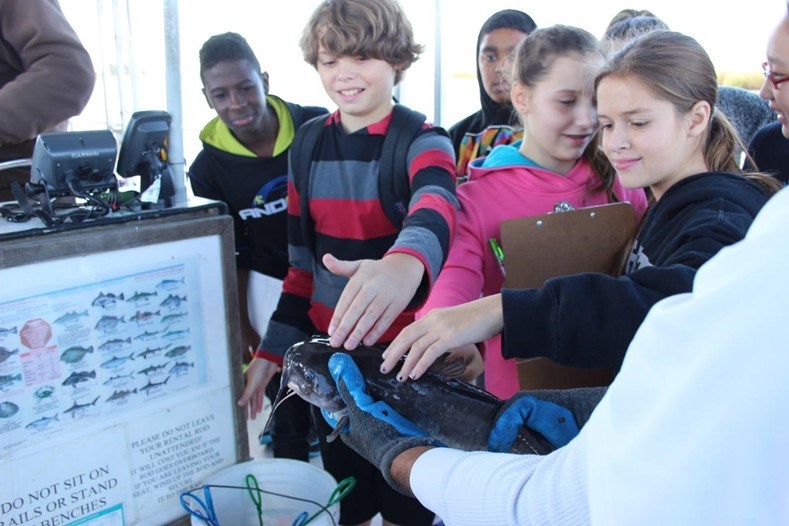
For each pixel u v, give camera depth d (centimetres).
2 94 145
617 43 137
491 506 58
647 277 83
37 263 100
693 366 41
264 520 130
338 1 139
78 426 109
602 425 47
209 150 215
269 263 219
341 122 154
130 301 112
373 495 158
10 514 104
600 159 149
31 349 102
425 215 115
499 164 151
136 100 417
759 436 39
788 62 121
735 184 98
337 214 152
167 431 121
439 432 89
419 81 260
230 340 128
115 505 116
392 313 97
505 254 119
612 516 44
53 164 107
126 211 117
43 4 152
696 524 41
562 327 83
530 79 142
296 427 203
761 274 39
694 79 101
